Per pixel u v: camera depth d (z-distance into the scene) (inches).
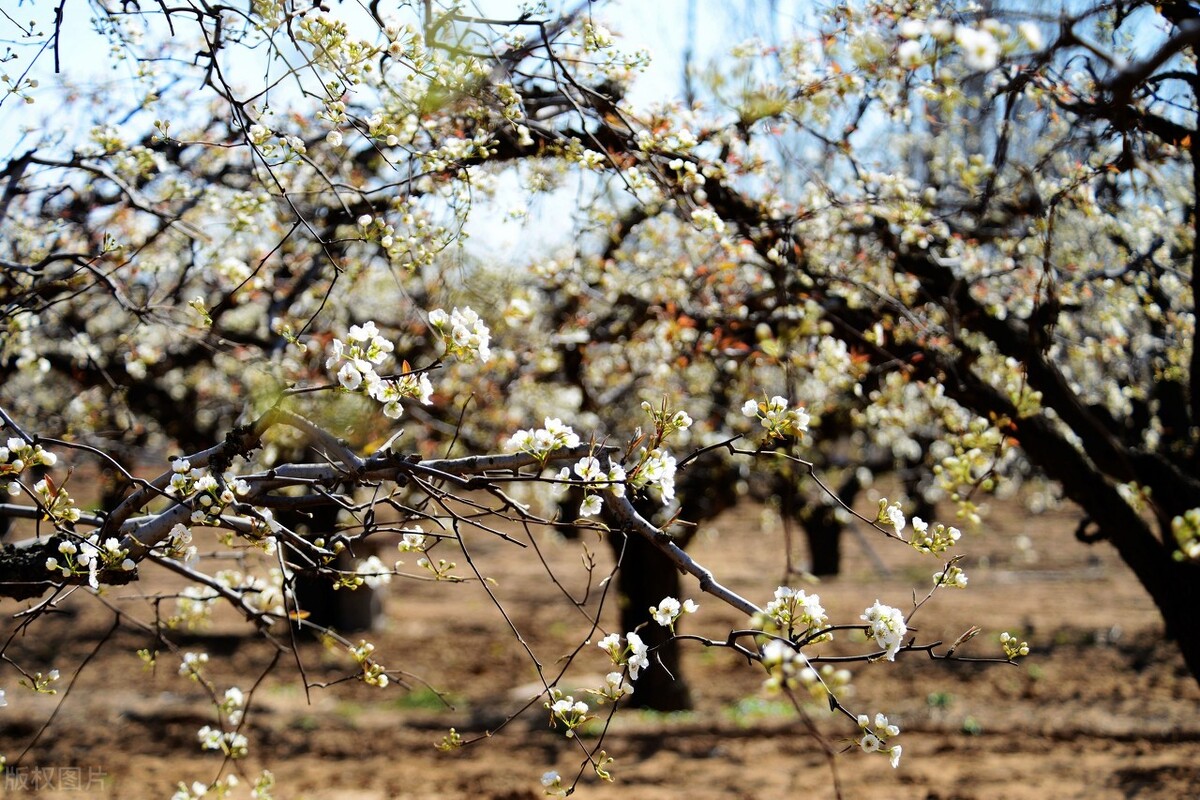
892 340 229.5
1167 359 266.7
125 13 150.9
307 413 219.9
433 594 884.0
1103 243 270.5
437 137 174.2
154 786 382.0
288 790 378.3
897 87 200.1
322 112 155.3
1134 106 178.1
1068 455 221.6
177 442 389.1
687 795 365.7
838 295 229.5
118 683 558.9
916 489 505.0
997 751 415.8
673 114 196.7
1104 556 1058.1
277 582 170.2
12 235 208.7
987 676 564.7
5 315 167.8
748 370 259.4
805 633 102.6
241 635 685.9
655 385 324.5
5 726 461.1
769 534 1278.3
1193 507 217.9
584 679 575.5
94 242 214.7
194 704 512.4
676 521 109.6
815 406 266.1
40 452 112.5
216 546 306.2
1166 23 183.6
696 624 722.2
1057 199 184.5
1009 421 190.9
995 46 87.0
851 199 221.5
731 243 213.9
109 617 705.0
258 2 141.4
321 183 204.8
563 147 177.0
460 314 109.5
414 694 555.5
